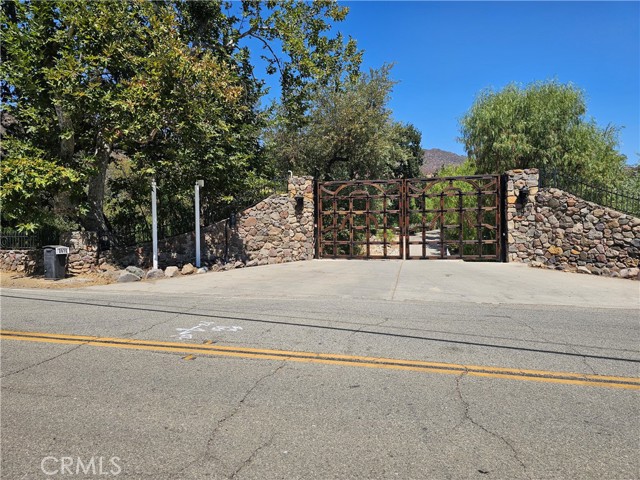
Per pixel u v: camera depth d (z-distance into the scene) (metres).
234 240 16.09
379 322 7.15
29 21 12.34
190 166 13.98
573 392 4.38
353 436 3.51
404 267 14.70
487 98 21.16
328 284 11.55
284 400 4.16
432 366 5.08
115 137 12.91
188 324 6.99
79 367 5.05
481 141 20.66
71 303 8.87
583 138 19.09
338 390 4.40
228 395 4.28
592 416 3.87
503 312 8.05
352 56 20.36
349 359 5.30
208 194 16.05
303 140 24.27
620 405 4.09
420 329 6.71
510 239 15.41
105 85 13.48
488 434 3.55
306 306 8.56
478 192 16.08
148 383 4.57
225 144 15.23
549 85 20.17
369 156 24.22
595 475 3.00
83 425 3.69
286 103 19.98
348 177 26.23
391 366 5.07
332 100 23.70
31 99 13.10
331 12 19.30
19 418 3.82
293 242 17.22
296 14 18.39
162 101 12.41
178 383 4.57
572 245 13.71
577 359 5.35
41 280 12.41
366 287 11.03
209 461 3.15
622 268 12.52
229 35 18.28
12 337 6.25
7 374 4.84
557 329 6.77
